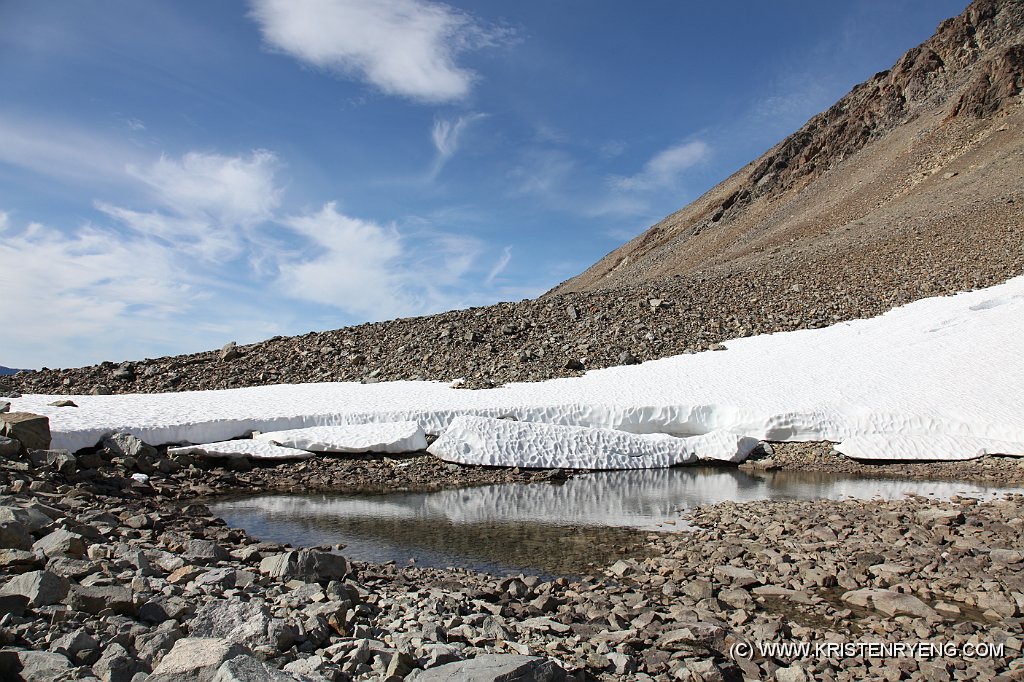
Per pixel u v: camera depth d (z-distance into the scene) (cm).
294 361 3519
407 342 3625
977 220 4775
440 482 1802
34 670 488
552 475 1889
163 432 1958
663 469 2014
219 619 607
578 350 3341
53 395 2923
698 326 3647
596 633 757
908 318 3338
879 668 686
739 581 966
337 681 520
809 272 4569
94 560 766
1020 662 693
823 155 11238
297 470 1873
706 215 12419
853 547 1097
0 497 987
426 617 723
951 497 1490
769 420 2242
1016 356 2533
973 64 9975
